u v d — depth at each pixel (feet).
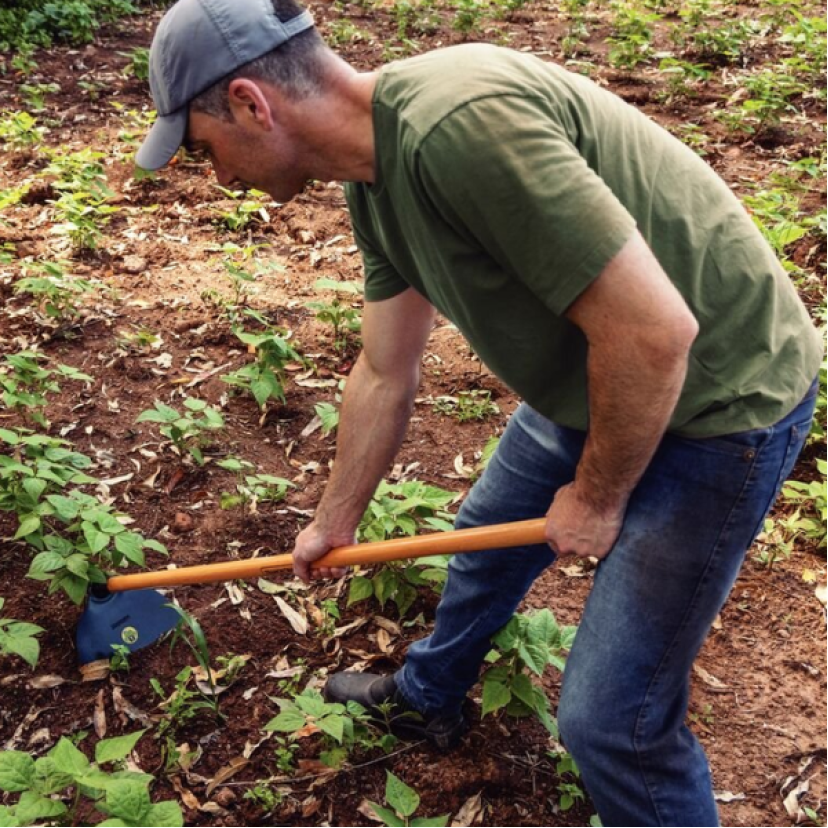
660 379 5.61
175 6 6.06
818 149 21.02
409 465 12.69
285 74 5.85
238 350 14.58
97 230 16.85
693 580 6.44
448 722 9.08
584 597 10.80
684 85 24.08
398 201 5.99
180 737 9.21
